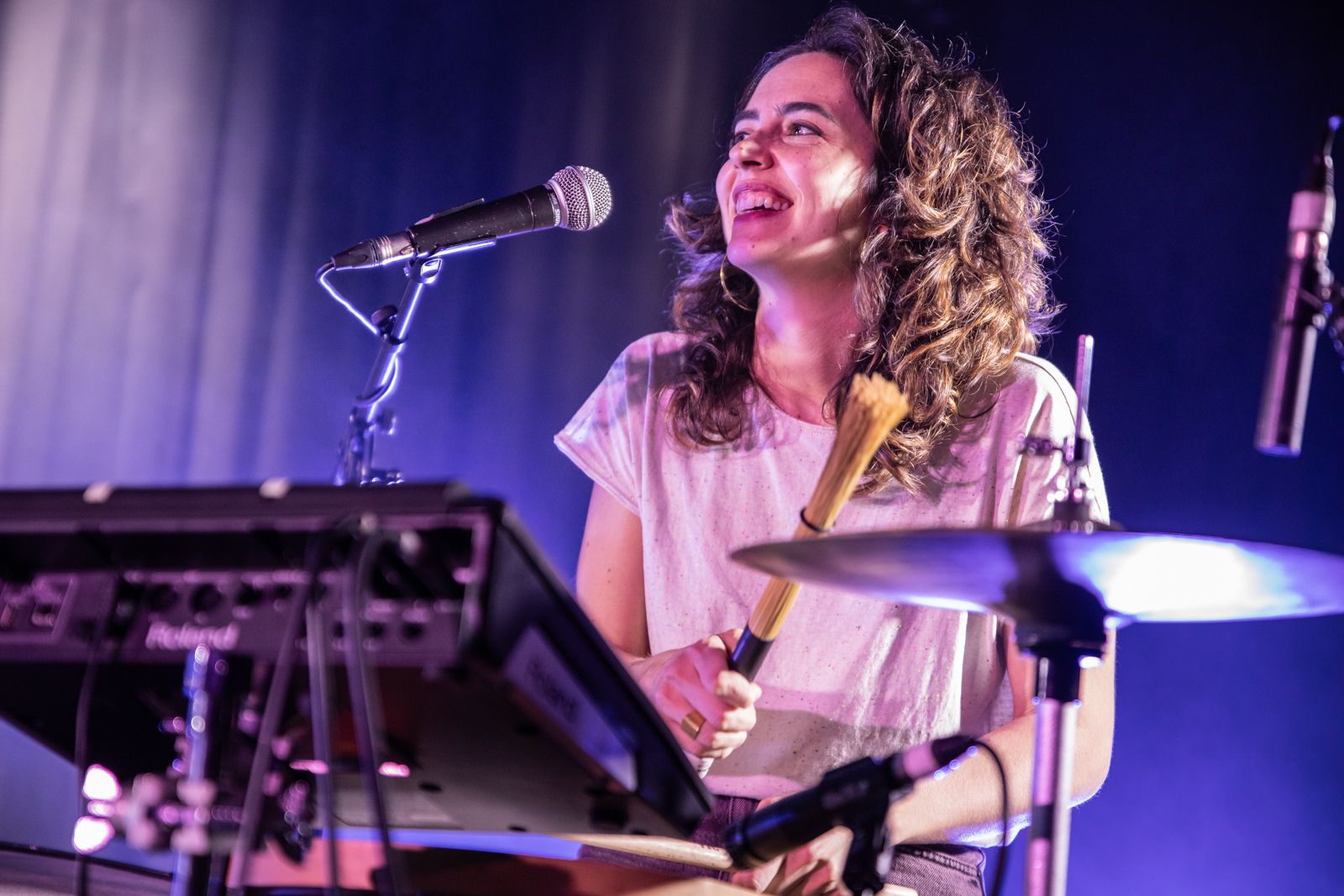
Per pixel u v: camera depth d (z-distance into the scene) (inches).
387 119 474.0
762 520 198.1
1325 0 390.3
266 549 91.3
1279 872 379.2
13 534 95.0
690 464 203.8
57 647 94.5
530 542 87.4
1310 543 377.1
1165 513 386.6
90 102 493.4
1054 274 382.6
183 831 93.4
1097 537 109.1
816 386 203.8
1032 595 122.6
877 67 205.0
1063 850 122.5
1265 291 386.3
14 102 494.9
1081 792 175.5
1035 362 201.8
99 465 478.9
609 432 212.4
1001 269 207.9
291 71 482.3
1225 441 385.7
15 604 96.7
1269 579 117.1
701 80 446.3
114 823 100.3
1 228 490.0
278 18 486.0
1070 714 124.7
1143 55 401.7
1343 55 388.2
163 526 91.7
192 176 484.7
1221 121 394.9
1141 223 396.8
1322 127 129.5
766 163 199.5
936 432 192.7
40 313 486.9
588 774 104.3
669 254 442.6
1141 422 390.3
